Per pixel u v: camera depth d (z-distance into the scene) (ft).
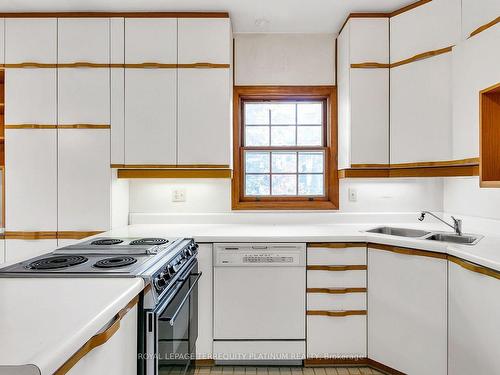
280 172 8.78
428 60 6.79
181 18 7.34
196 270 6.18
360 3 7.12
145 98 7.32
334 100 8.52
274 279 6.39
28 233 7.22
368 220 8.43
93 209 7.30
